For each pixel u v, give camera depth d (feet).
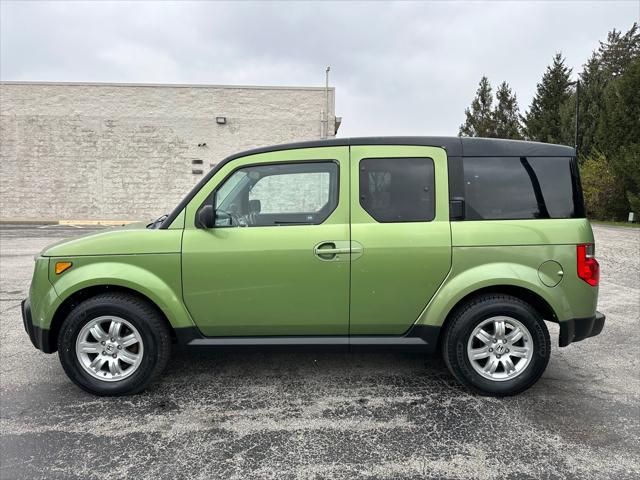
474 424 9.52
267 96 60.90
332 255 10.43
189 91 60.54
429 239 10.42
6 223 57.93
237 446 8.71
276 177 10.87
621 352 13.96
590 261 10.59
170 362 12.93
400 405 10.36
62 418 9.77
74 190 60.64
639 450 8.57
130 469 7.97
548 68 117.29
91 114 59.77
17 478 7.70
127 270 10.39
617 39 151.64
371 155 10.79
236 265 10.43
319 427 9.41
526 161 10.85
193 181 61.57
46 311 10.43
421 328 10.64
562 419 9.74
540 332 10.50
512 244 10.44
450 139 10.87
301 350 10.77
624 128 73.05
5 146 59.21
